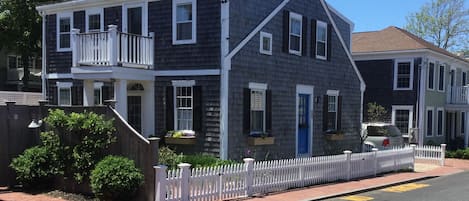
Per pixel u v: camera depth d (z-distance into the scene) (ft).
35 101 76.54
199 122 52.44
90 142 34.01
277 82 58.39
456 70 109.60
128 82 56.03
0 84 122.11
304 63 63.41
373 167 55.01
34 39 97.30
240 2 53.06
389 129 70.28
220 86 51.11
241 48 52.80
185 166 32.55
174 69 54.60
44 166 36.17
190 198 32.94
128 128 32.99
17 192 35.53
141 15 57.72
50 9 65.21
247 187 37.88
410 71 91.71
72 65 57.98
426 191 45.16
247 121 53.62
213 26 52.01
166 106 54.85
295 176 43.29
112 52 50.57
